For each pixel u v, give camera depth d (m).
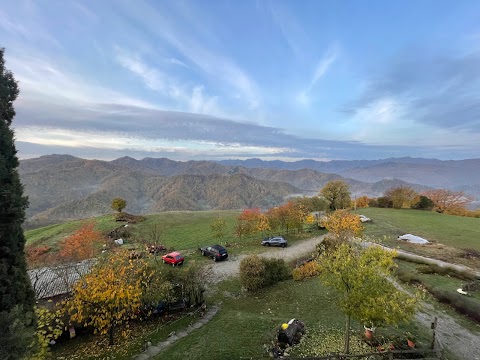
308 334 18.11
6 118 15.32
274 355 15.77
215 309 24.89
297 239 49.12
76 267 27.81
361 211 72.81
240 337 18.25
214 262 38.25
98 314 20.09
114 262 22.47
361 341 16.91
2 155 14.11
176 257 35.94
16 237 14.19
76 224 65.31
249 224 48.47
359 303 14.10
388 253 15.17
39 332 16.25
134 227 63.16
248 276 29.02
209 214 85.12
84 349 19.39
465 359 16.00
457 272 28.53
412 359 14.85
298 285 28.38
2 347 9.12
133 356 17.67
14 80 15.65
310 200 69.94
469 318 20.61
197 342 18.28
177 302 25.30
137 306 20.69
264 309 24.08
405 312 13.68
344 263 14.65
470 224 56.22
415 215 66.38
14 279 13.60
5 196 13.45
